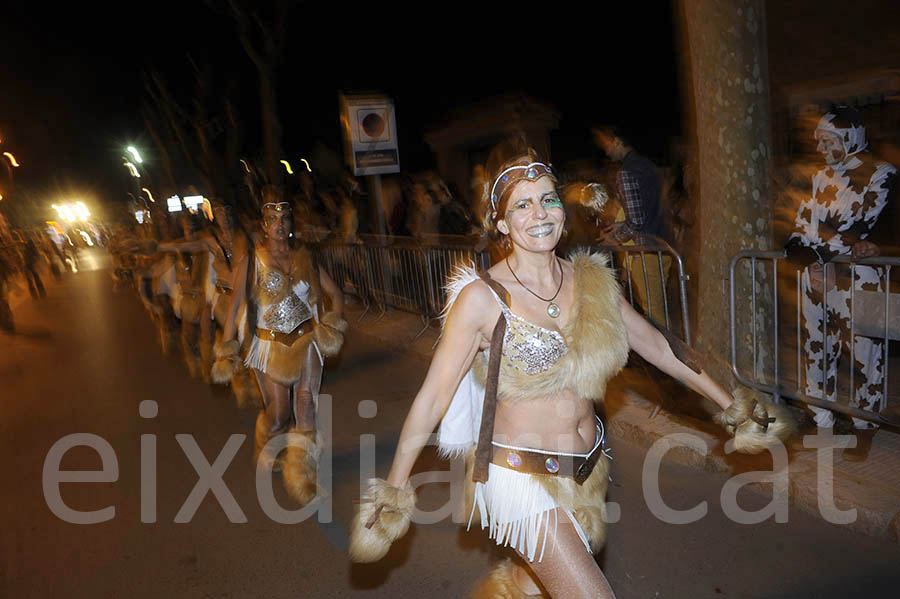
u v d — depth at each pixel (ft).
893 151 27.66
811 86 31.14
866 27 30.07
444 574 12.35
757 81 16.01
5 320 43.91
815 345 15.43
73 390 27.35
